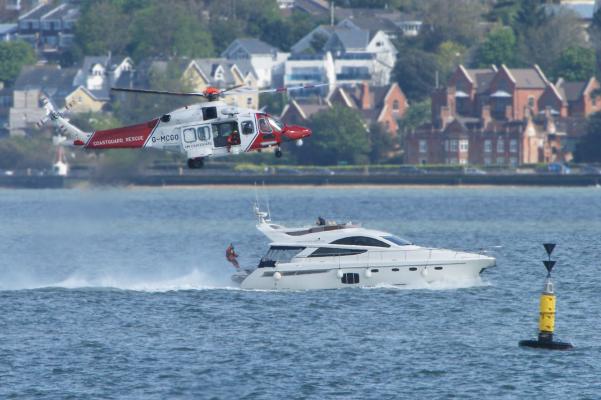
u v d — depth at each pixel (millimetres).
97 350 180125
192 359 174875
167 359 175000
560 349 178375
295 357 175750
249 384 162750
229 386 162000
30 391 159750
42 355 177500
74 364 172500
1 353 178500
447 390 159625
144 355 177250
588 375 165500
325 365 171500
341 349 179750
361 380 164250
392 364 171625
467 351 178000
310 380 164375
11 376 166500
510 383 162250
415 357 175250
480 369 168625
